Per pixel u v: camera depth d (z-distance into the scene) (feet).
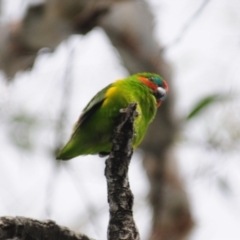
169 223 43.98
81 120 34.09
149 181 44.80
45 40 41.11
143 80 35.83
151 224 44.47
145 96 35.35
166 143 43.55
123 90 34.30
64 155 35.35
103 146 34.81
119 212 24.29
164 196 44.32
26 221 23.22
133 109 25.32
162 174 44.39
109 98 33.78
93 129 34.14
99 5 40.93
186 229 44.11
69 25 41.09
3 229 22.67
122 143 25.05
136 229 24.25
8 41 41.19
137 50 41.37
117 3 41.34
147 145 44.11
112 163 24.91
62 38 41.24
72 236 24.23
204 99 32.78
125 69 42.60
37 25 40.88
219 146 36.76
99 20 41.29
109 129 33.96
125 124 25.09
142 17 41.39
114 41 41.42
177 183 44.39
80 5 40.75
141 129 35.12
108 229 24.25
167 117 42.55
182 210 44.16
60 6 40.65
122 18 41.14
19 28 41.01
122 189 24.66
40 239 23.57
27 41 41.09
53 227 23.80
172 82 42.34
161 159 44.52
